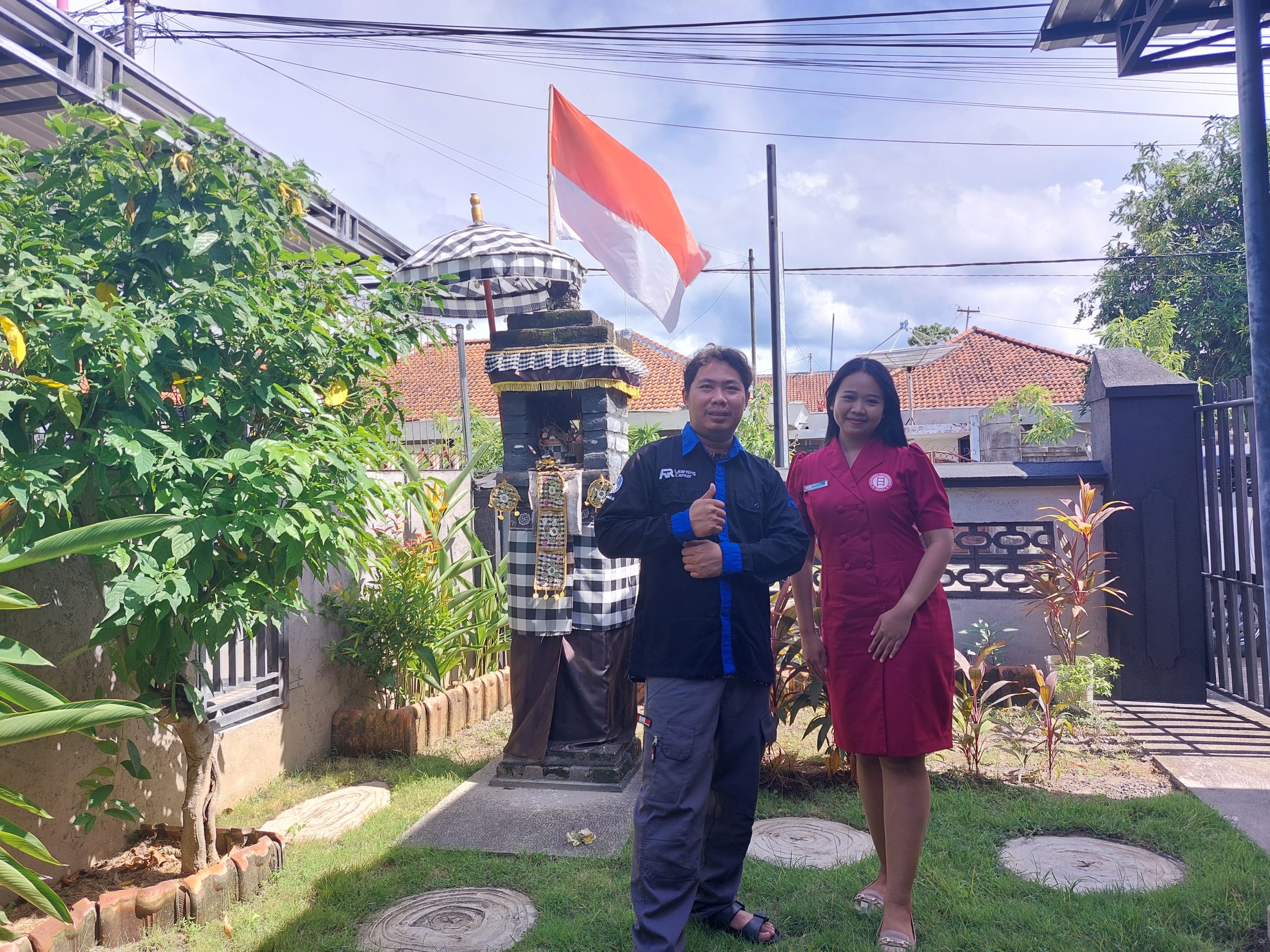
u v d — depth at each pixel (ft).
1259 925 9.04
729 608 8.59
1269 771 14.32
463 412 35.83
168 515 8.34
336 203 22.13
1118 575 19.36
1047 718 14.48
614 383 15.67
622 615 15.88
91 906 9.12
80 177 9.57
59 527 9.27
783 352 31.83
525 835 12.48
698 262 25.85
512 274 15.67
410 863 11.45
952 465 21.06
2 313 8.08
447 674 19.92
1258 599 17.16
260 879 10.69
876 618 9.13
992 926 9.25
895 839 9.02
